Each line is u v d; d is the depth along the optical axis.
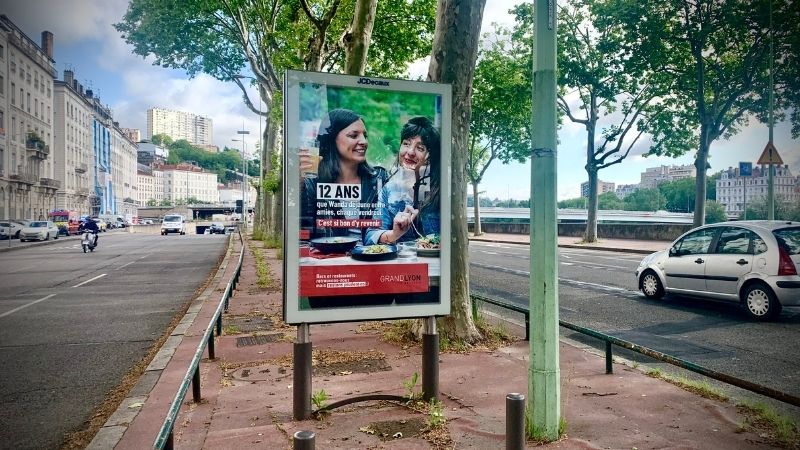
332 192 4.75
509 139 41.19
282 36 19.86
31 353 7.71
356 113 4.83
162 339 8.44
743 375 6.27
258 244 32.66
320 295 4.73
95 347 8.05
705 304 10.88
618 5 25.22
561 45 28.67
